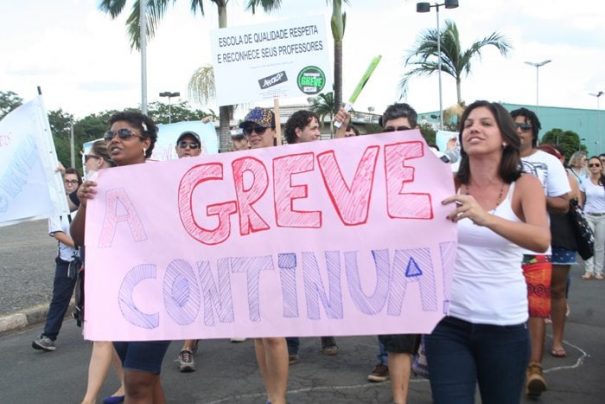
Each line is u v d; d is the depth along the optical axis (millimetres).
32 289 9320
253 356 5715
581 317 6914
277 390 3822
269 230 3115
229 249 3170
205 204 3219
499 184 2684
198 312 3209
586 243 4953
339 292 2977
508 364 2588
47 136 4805
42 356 6066
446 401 2570
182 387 4891
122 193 3332
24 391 5008
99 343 4066
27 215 4773
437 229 2766
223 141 14891
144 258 3287
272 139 4664
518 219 2645
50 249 14375
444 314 2676
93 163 4680
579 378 4773
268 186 3119
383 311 2869
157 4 15883
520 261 2670
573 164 10562
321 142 3027
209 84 17906
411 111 4043
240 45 5508
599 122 53750
